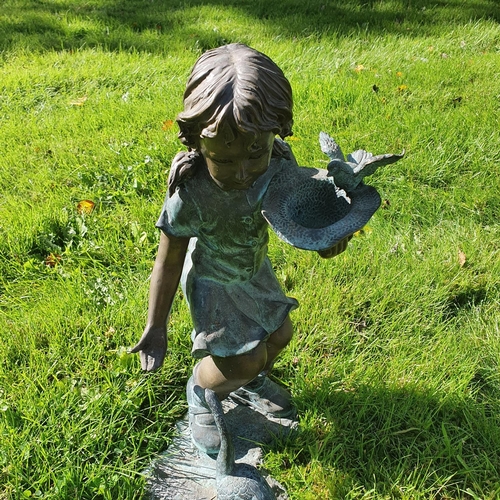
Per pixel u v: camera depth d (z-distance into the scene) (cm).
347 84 503
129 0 783
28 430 238
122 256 345
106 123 470
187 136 156
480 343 283
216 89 142
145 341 203
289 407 253
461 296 314
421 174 393
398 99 482
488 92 493
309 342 282
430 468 232
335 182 165
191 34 644
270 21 685
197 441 238
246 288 202
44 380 265
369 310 301
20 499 220
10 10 732
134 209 369
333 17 693
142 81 542
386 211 364
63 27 674
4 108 504
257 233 185
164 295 199
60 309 299
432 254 330
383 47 599
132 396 254
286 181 175
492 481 228
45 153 438
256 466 235
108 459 238
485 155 409
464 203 368
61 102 512
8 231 355
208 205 176
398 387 259
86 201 377
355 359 275
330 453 234
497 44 612
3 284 330
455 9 719
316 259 328
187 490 229
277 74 148
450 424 246
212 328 200
